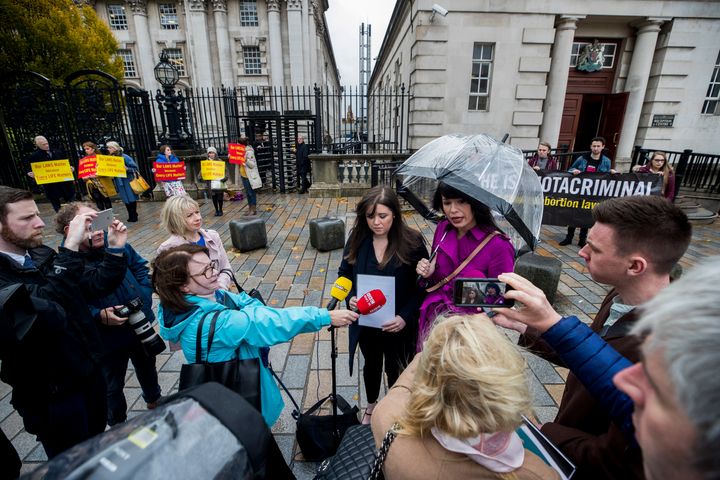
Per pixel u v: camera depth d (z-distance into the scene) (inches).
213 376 57.4
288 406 103.7
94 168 300.0
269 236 271.3
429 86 433.1
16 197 62.8
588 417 42.8
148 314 93.3
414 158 90.7
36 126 388.2
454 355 31.0
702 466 15.2
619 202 41.6
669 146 464.1
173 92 405.7
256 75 1161.4
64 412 63.4
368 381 90.0
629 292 42.7
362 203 80.4
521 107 440.5
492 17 414.6
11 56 624.4
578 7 413.1
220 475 24.1
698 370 14.9
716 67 445.4
